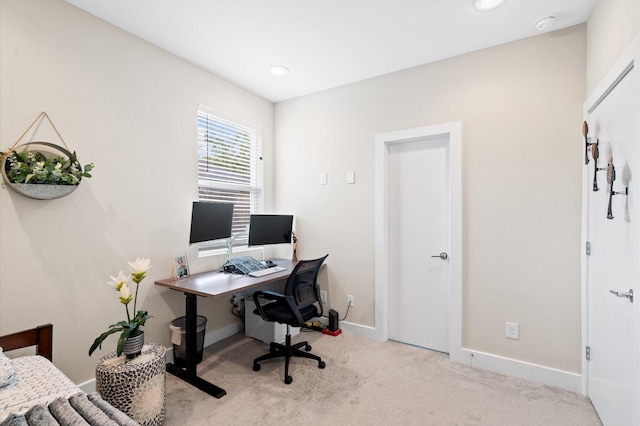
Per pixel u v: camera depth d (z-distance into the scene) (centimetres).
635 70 134
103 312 213
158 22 216
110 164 217
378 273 298
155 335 246
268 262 314
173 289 235
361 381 227
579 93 215
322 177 333
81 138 202
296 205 352
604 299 179
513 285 236
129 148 228
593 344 198
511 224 237
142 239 237
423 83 274
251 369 244
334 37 234
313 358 249
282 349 252
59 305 192
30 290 180
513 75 237
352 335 314
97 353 210
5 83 171
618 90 159
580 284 215
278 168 366
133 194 231
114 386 160
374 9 201
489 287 245
